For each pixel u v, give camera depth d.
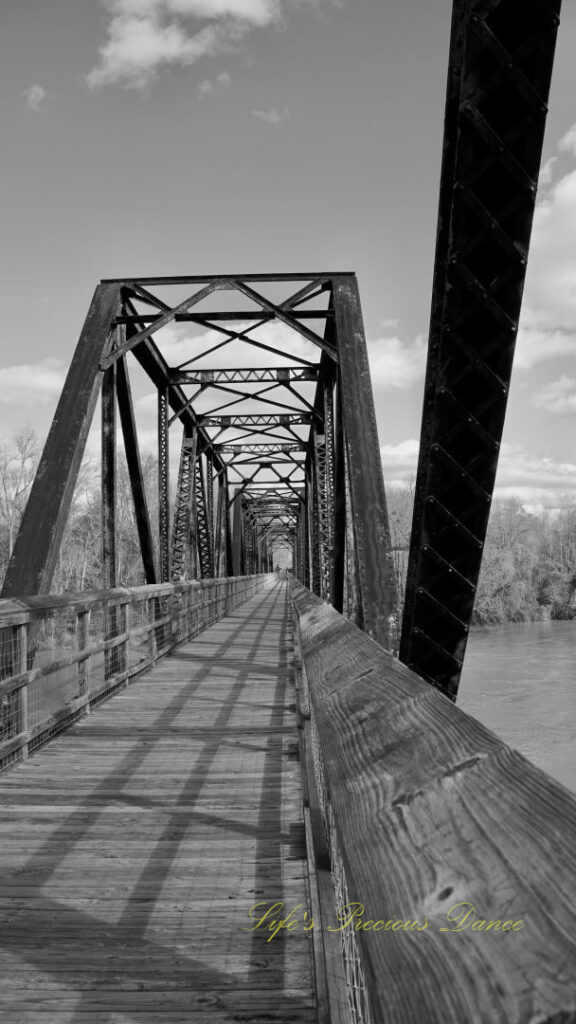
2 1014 2.53
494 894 0.61
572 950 0.49
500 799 0.74
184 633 14.23
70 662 7.00
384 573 8.56
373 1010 0.63
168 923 3.20
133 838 4.19
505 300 3.17
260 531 75.56
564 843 0.60
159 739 6.53
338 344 10.93
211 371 16.73
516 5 2.68
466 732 0.95
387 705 1.29
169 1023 2.48
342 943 1.57
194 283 11.97
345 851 0.88
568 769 17.58
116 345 11.59
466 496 3.74
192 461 22.70
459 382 3.41
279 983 2.71
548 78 2.73
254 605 30.16
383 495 9.16
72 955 2.93
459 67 2.78
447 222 3.08
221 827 4.36
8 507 43.09
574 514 95.19
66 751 6.14
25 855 3.96
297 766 5.64
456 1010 0.51
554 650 40.22
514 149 2.90
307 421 24.36
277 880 3.63
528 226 3.03
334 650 2.28
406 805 0.86
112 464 10.99
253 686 9.25
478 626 61.47
